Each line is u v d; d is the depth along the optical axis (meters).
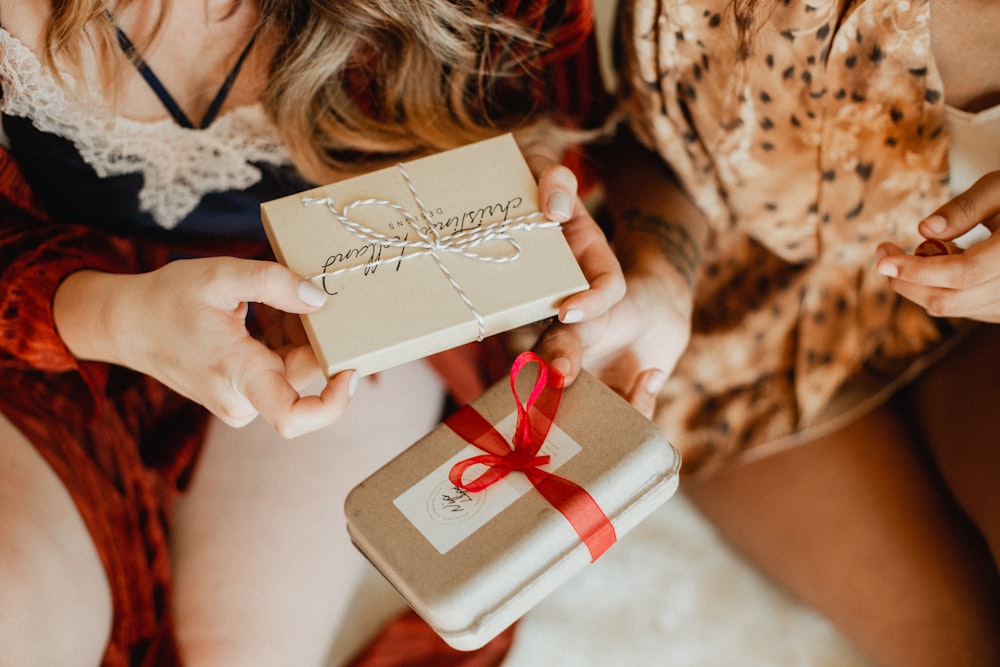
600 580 1.23
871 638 1.09
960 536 1.07
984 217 0.77
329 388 0.73
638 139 1.13
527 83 1.12
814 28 0.85
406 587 0.71
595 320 0.86
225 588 1.03
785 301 1.10
